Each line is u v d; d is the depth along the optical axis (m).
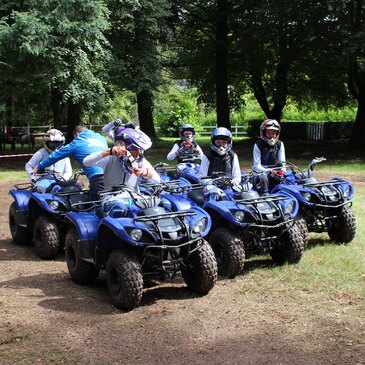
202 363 4.44
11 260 7.75
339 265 7.02
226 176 7.55
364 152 24.78
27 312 5.57
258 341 4.84
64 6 17.38
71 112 25.39
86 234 6.23
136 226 5.53
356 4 19.95
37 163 8.71
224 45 26.44
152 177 6.27
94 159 6.18
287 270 6.86
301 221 7.53
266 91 28.92
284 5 20.58
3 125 38.41
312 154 24.55
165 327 5.18
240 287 6.32
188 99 46.59
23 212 8.43
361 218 9.94
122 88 24.22
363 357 4.52
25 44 16.38
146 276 5.93
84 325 5.23
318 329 5.08
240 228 6.79
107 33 22.23
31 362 4.47
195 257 5.96
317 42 22.44
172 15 24.81
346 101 31.23
